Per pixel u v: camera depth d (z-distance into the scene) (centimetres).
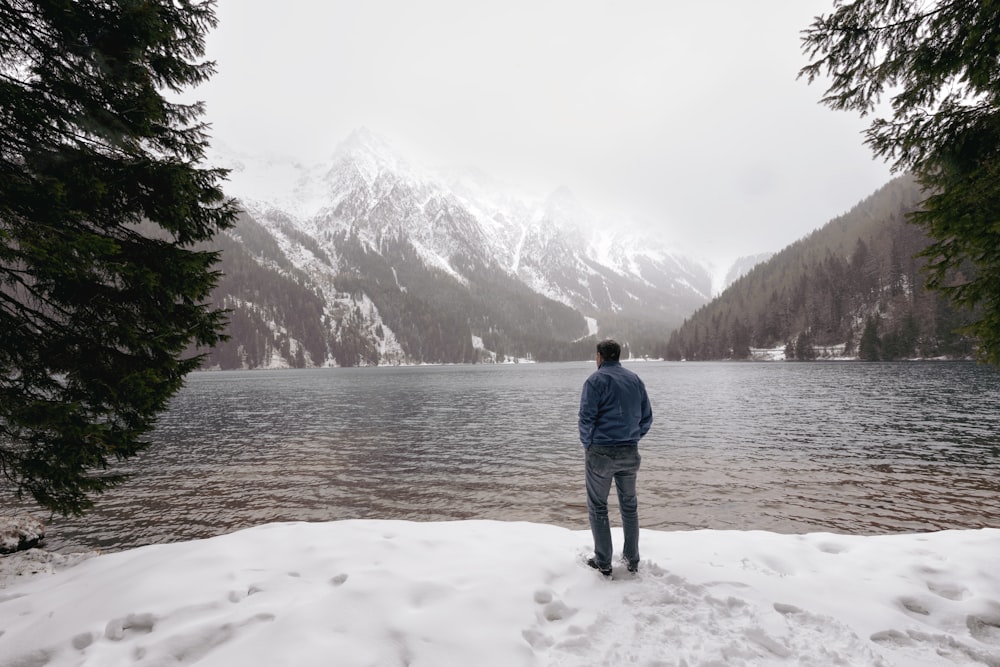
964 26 418
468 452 1972
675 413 2905
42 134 450
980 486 1285
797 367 8438
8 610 336
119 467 1731
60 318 483
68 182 459
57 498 475
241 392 5616
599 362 423
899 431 2131
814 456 1688
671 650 277
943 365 7069
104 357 480
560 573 374
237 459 1856
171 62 526
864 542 448
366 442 2223
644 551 424
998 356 400
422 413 3381
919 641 289
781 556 409
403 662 260
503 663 261
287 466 1727
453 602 312
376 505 1274
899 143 489
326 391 5659
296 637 272
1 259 384
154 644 273
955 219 387
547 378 8269
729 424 2458
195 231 554
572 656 272
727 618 310
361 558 384
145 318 510
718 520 1068
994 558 396
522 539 442
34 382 458
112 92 488
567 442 2194
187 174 488
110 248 413
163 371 504
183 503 1300
